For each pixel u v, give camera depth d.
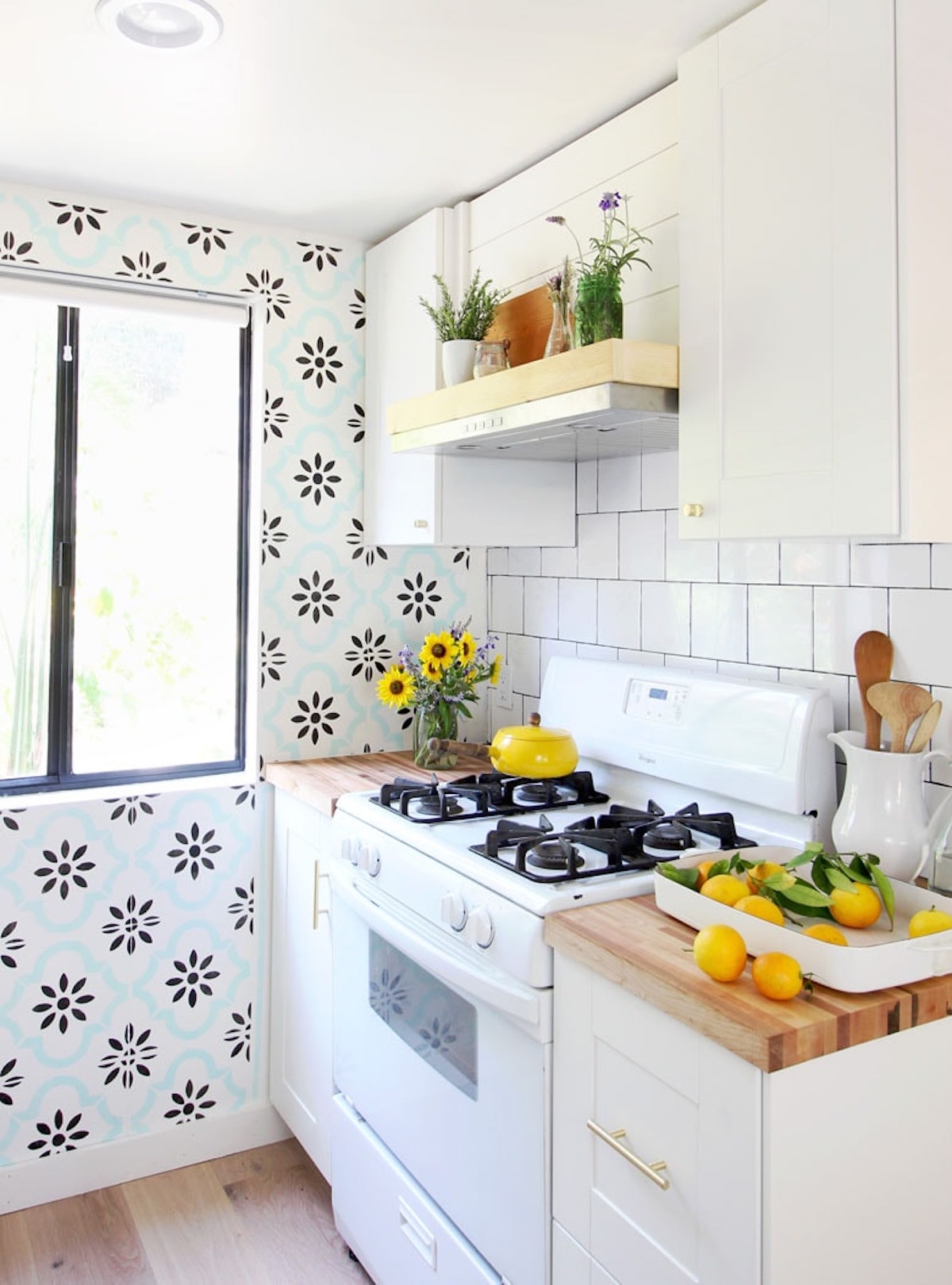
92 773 2.49
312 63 1.71
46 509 2.43
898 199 1.29
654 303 1.77
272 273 2.53
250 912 2.56
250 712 2.60
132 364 2.51
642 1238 1.28
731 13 1.55
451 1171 1.71
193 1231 2.25
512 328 2.13
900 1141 1.20
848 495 1.36
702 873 1.44
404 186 2.25
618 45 1.65
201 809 2.48
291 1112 2.47
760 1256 1.11
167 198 2.35
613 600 2.31
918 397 1.29
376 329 2.59
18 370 2.39
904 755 1.52
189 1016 2.50
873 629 1.69
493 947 1.53
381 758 2.63
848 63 1.34
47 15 1.55
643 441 1.98
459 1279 1.68
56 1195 2.35
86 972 2.37
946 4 1.30
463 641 2.52
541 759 2.05
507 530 2.36
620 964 1.28
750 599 1.94
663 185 1.74
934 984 1.21
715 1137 1.16
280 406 2.56
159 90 1.81
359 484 2.67
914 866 1.50
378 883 1.91
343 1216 2.16
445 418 2.00
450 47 1.66
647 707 2.05
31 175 2.21
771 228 1.46
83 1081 2.38
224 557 2.64
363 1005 2.03
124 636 2.53
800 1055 1.09
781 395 1.45
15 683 2.42
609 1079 1.33
